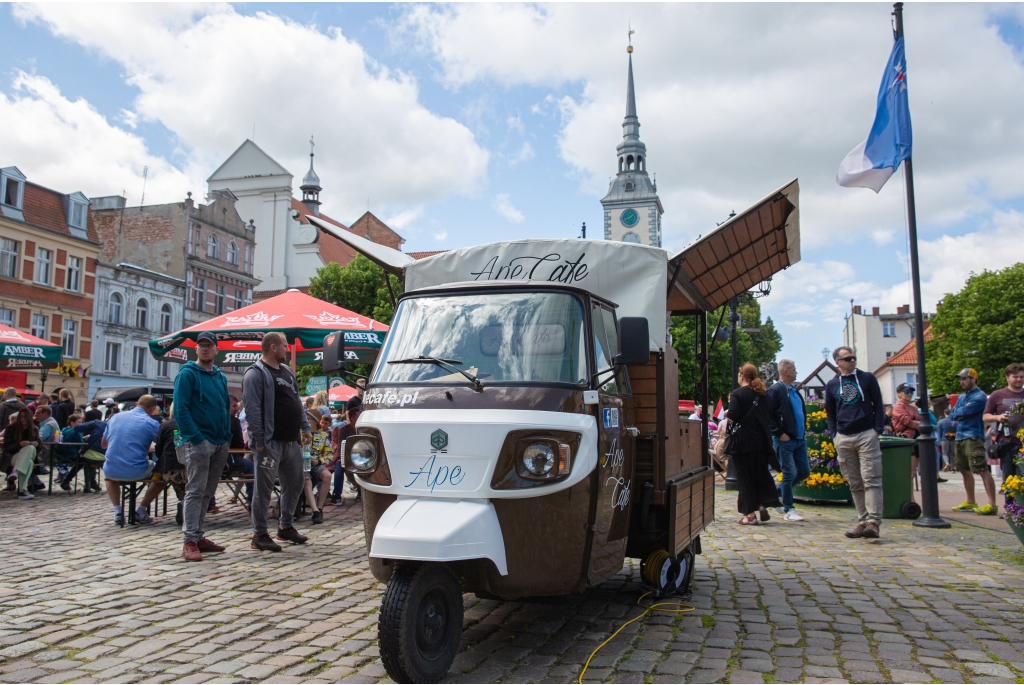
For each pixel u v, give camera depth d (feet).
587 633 15.20
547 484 12.94
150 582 19.39
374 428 13.93
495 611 16.83
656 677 12.62
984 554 24.06
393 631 11.55
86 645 14.11
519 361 14.16
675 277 19.85
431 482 13.09
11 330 48.91
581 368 14.35
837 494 38.60
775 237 22.34
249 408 23.94
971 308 180.24
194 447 22.74
